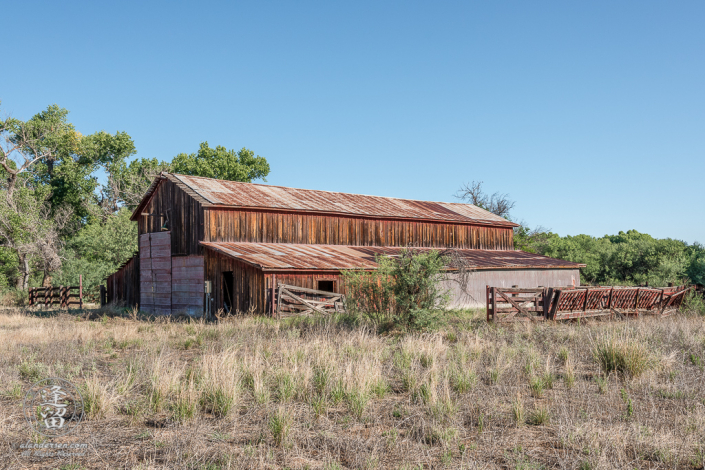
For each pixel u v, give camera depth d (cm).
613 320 1881
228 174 6431
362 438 662
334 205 3334
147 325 1983
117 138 6203
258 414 766
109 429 707
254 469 564
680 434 655
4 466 581
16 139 5450
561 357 1156
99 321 2277
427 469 565
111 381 918
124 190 6197
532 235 5916
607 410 770
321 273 2444
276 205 2941
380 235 3478
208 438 667
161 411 786
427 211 3897
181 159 6419
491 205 5959
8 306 3825
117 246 4603
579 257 5016
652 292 2116
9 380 957
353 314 1825
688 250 4944
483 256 3544
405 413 766
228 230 2728
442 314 1661
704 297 2400
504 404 809
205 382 851
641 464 577
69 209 5719
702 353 1168
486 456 602
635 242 5091
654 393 866
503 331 1549
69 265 4225
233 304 2412
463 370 956
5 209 4672
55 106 5891
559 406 789
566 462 569
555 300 1823
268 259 2366
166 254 2891
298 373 920
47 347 1312
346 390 841
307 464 578
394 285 1689
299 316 2144
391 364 1075
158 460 595
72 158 6072
